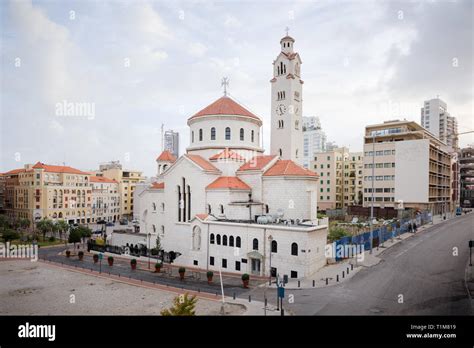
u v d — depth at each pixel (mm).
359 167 138875
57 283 45562
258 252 46844
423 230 77625
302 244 43125
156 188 68062
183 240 58375
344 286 37531
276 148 74375
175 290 40969
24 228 108625
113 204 140625
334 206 138625
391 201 105000
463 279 38281
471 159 164250
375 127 116000
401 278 39406
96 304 35969
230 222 51688
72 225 100625
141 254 63344
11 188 127688
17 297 38969
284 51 75625
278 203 56062
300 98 76250
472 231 74625
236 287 41219
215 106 67625
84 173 127375
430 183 103125
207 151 65625
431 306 30453
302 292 36281
